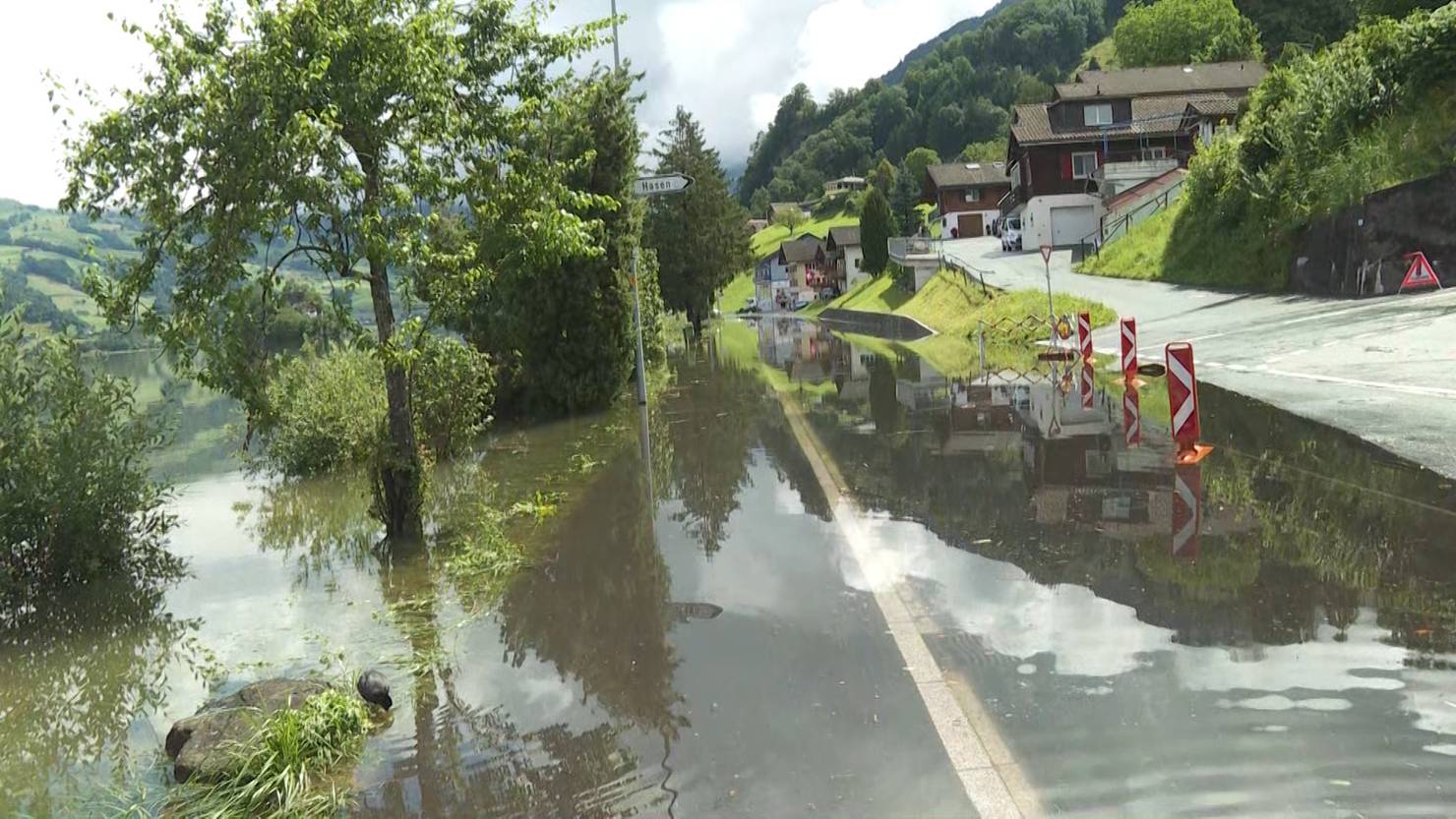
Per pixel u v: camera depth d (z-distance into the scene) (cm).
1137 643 518
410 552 902
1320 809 351
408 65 803
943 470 1041
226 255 768
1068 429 1227
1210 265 3145
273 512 1180
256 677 609
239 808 432
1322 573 600
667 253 4303
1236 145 3297
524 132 999
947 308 4184
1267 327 1991
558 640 614
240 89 747
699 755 436
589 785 420
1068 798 373
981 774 397
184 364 818
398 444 928
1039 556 697
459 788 431
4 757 525
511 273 1025
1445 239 2105
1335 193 2439
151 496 980
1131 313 2728
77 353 908
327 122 747
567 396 1836
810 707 476
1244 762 387
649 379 2414
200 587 849
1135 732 418
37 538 861
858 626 586
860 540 788
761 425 1541
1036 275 4259
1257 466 904
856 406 1670
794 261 10081
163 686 614
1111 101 6278
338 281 834
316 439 1436
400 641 645
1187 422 993
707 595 678
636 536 873
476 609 699
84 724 567
